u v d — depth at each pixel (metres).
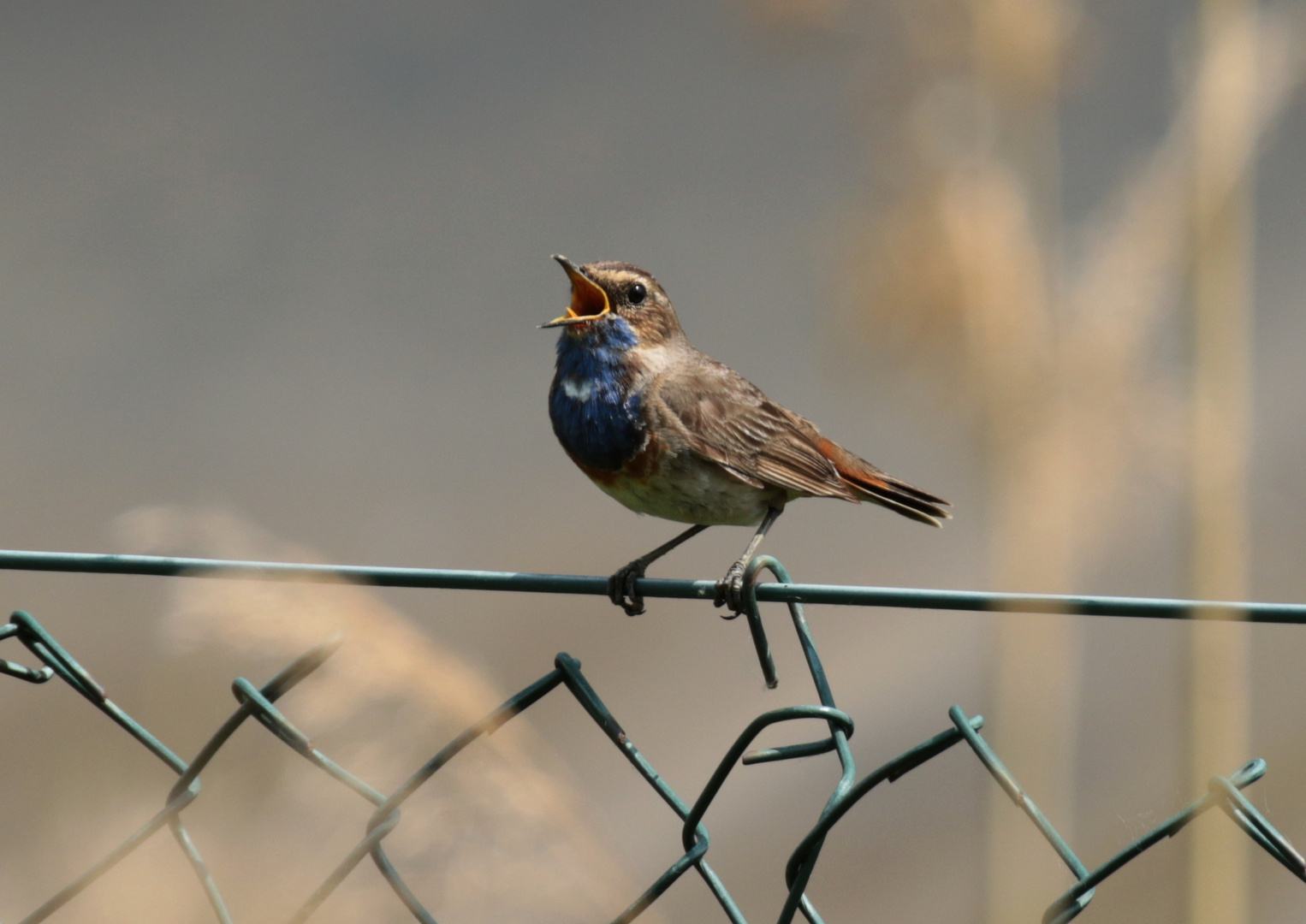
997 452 9.26
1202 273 8.91
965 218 8.98
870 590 5.51
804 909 5.30
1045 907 9.16
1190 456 8.81
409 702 6.96
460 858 6.96
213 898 5.80
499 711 5.57
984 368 9.09
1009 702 9.40
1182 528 8.83
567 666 5.54
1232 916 8.17
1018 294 9.03
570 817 7.11
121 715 5.80
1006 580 9.35
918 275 9.03
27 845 11.25
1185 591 8.72
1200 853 8.24
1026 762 9.34
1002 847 9.28
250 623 6.93
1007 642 9.43
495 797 6.98
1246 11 9.10
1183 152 9.16
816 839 5.12
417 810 6.96
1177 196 9.02
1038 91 9.33
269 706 5.71
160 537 7.13
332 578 5.88
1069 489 9.12
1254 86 9.02
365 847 5.62
